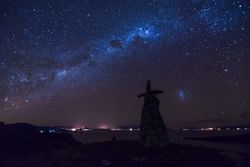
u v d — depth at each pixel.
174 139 78.88
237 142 57.75
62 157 29.66
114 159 26.84
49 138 50.72
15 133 49.50
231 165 25.30
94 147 32.06
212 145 52.47
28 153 40.88
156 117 30.86
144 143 30.69
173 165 24.89
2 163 32.31
